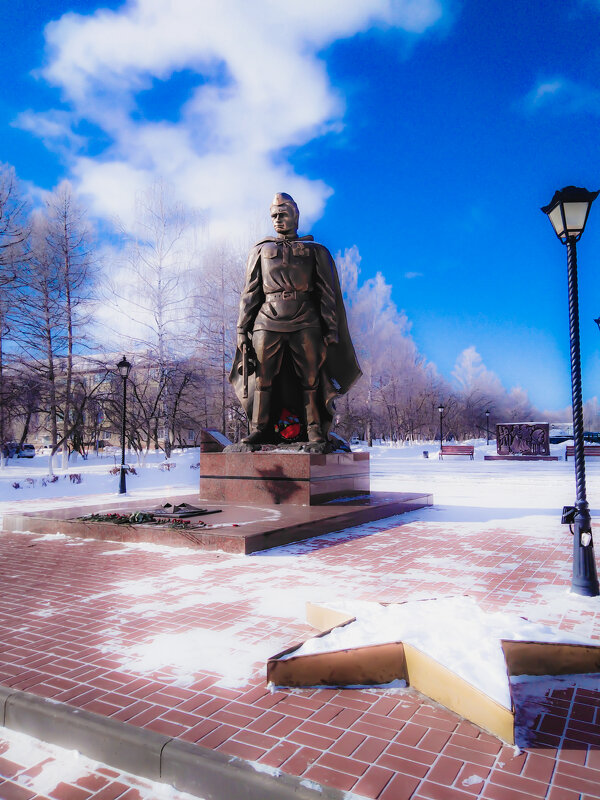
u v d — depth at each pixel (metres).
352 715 3.06
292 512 9.73
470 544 8.23
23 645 4.13
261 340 11.59
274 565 6.78
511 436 39.62
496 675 3.06
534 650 3.56
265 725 2.93
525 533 9.26
